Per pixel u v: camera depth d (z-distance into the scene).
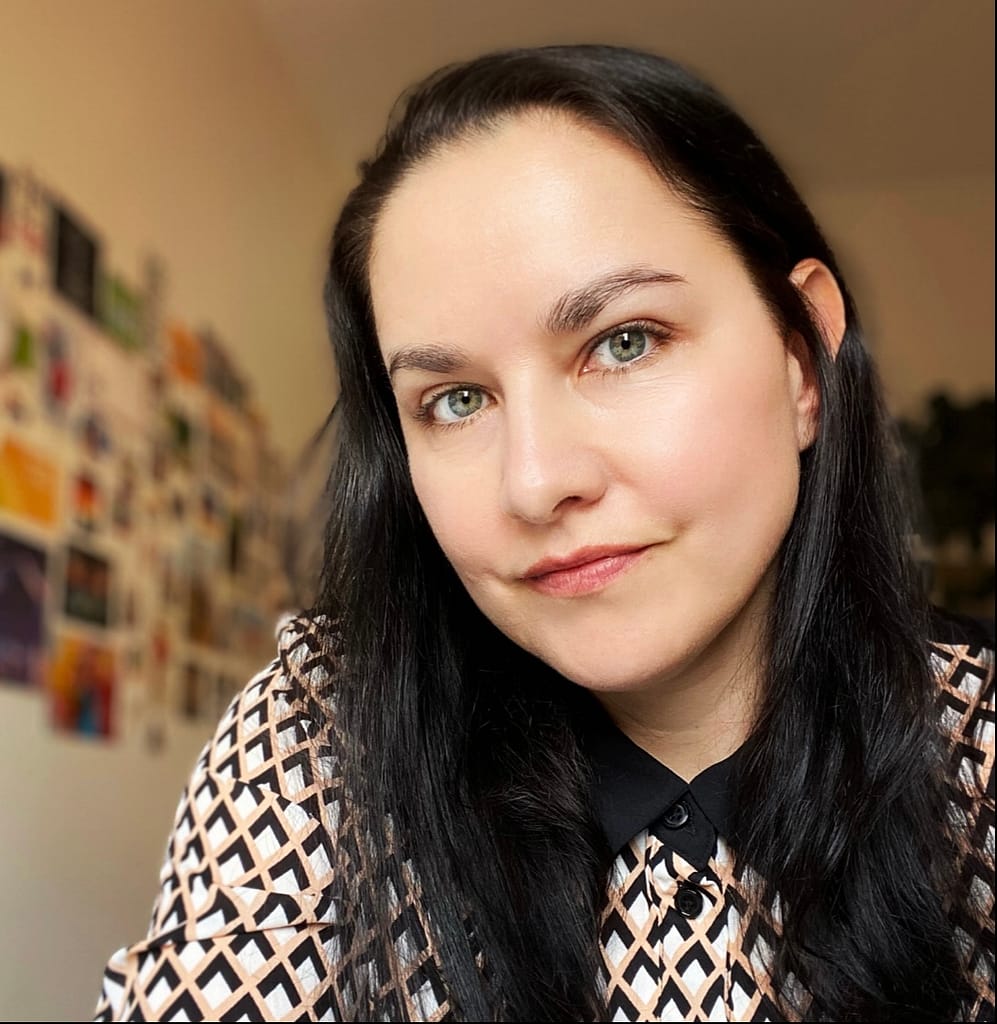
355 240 0.70
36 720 1.38
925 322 2.87
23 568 1.37
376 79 2.40
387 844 0.71
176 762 1.84
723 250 0.63
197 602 1.98
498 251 0.59
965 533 2.72
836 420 0.71
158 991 0.64
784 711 0.69
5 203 1.39
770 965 0.67
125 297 1.75
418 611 0.75
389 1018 0.67
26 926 1.32
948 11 2.22
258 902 0.66
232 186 2.24
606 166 0.61
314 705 0.74
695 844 0.69
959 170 2.84
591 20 2.16
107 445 1.65
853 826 0.68
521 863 0.69
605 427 0.59
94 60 1.67
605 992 0.68
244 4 2.14
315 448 0.85
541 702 0.72
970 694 0.76
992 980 0.68
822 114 2.58
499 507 0.61
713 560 0.60
